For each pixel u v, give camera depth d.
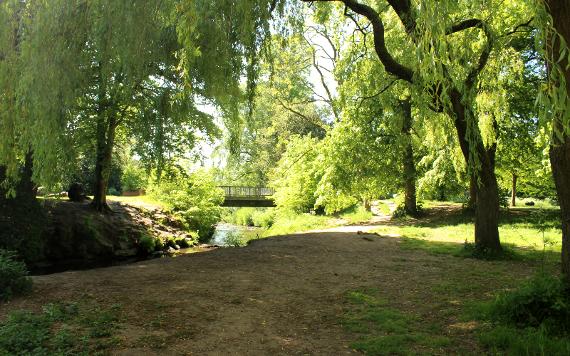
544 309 5.25
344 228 19.84
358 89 14.39
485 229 10.73
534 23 4.59
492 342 4.82
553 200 20.33
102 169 18.98
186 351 4.71
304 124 37.06
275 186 32.69
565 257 5.54
